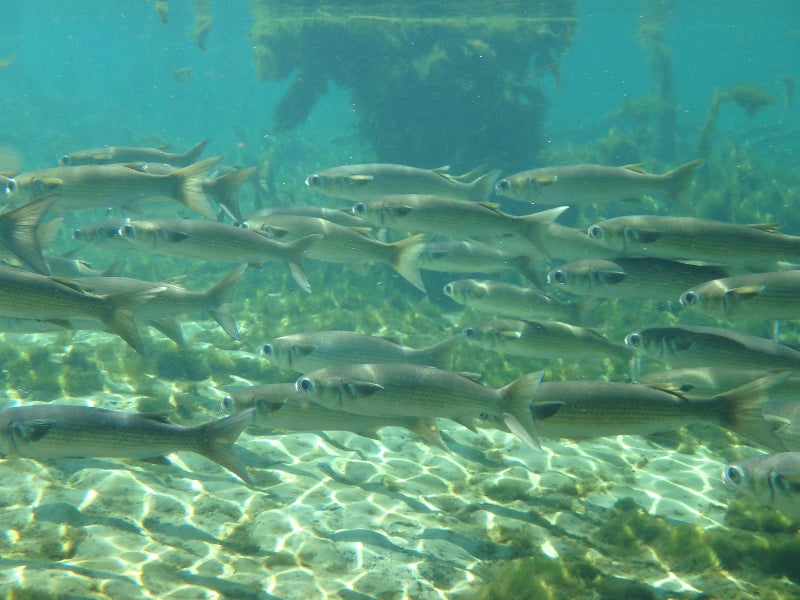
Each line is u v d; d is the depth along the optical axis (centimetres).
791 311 195
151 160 276
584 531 191
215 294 212
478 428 224
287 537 181
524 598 172
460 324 293
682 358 198
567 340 210
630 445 222
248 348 259
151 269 337
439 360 197
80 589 164
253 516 185
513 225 223
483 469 208
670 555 185
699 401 177
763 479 167
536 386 176
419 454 212
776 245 204
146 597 165
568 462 212
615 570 182
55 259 230
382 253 226
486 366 254
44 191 217
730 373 190
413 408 179
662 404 178
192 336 263
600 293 213
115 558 172
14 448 171
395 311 299
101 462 193
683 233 207
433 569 178
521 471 208
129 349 244
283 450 207
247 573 173
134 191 222
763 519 194
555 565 178
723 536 186
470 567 179
